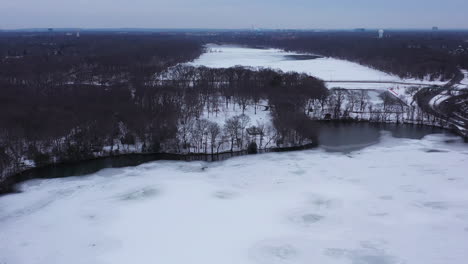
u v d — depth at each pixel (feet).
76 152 378.32
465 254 237.66
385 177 348.38
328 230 264.93
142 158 395.14
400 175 352.69
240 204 298.35
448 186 330.75
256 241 250.78
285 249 242.37
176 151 405.80
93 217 277.23
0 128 362.12
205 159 394.73
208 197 308.81
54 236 253.44
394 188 327.47
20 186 326.85
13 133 360.69
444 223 273.13
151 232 258.78
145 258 231.09
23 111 415.03
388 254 238.27
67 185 330.13
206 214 282.77
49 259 229.86
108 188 324.39
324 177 349.20
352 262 231.30
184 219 275.59
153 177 347.56
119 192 316.60
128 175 352.69
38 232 257.96
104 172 359.05
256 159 393.50
